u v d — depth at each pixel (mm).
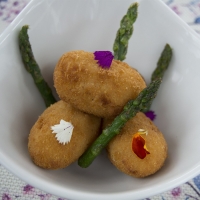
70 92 303
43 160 299
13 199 333
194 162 289
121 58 340
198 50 335
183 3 456
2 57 312
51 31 344
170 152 325
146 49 365
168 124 346
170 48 349
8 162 273
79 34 360
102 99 302
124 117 298
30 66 329
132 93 305
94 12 355
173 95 349
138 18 357
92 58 307
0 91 310
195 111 327
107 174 330
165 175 292
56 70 312
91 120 318
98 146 309
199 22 437
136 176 306
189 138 319
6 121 307
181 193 342
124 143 306
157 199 338
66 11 344
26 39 319
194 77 337
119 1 353
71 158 307
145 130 311
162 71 351
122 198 267
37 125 312
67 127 303
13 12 423
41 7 330
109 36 368
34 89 343
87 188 290
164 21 350
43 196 336
